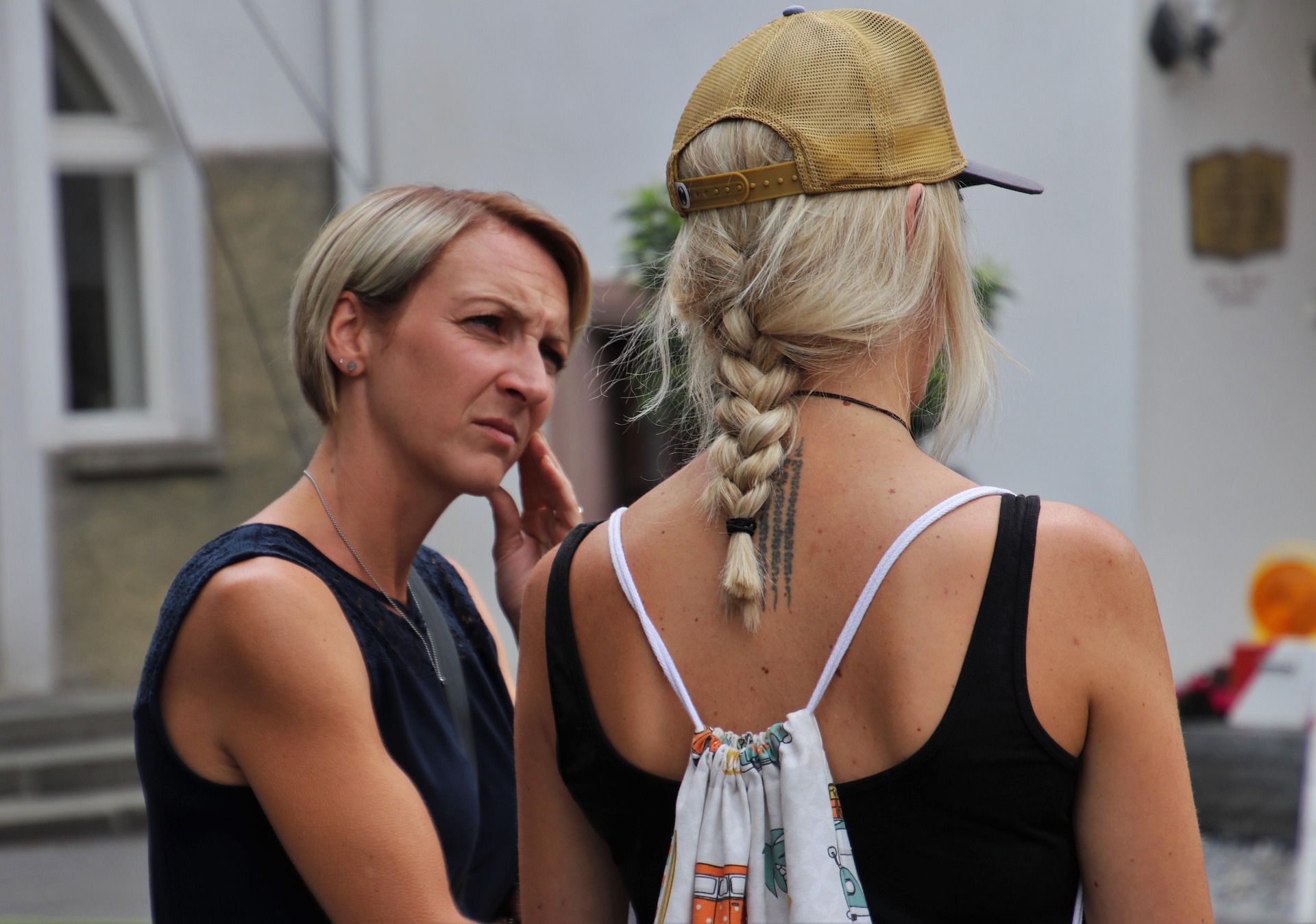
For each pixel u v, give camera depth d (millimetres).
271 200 28234
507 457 6125
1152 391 22328
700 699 4152
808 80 4211
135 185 31438
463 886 6406
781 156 4195
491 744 6789
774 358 4270
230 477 30125
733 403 4242
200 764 5418
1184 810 3959
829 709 3955
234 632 5289
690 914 3992
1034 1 22750
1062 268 22797
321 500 6055
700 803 4031
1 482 29172
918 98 4281
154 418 31516
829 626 3988
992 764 3781
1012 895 3867
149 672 5480
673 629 4230
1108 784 3926
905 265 4215
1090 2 22250
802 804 3867
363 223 5996
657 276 5410
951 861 3844
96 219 31578
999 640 3801
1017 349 23281
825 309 4090
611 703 4332
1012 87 23094
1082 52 22391
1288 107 23234
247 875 5527
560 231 6281
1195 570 22797
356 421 6082
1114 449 22328
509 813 6777
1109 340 22359
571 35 26375
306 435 29344
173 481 29812
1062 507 3994
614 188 26219
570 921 4707
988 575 3846
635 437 26344
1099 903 4023
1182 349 22641
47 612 29188
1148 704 3902
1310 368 23688
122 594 29641
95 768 26016
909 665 3842
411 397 5938
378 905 5219
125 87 30938
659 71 25766
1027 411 23188
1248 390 23219
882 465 4125
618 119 26141
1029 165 23047
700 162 4367
